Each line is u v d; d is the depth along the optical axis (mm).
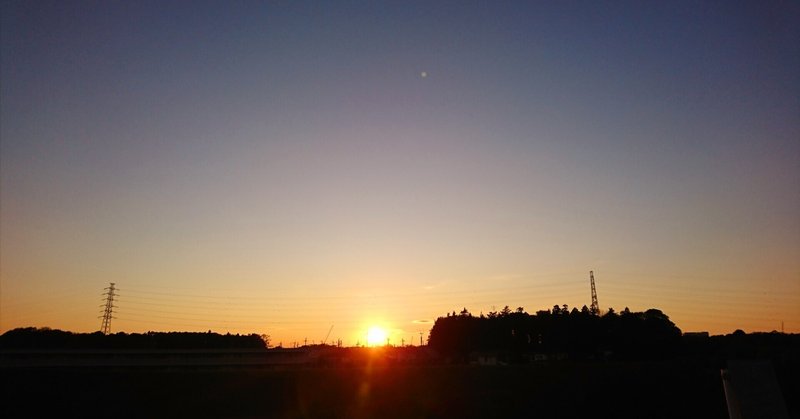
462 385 40438
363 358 75438
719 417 33500
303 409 36625
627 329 77812
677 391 38312
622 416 34688
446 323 94125
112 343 68312
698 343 77250
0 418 33750
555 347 83062
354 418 35156
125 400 36531
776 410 11359
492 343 88688
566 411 35844
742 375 11688
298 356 64000
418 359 80875
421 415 35562
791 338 70750
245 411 36438
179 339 72125
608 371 42125
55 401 35719
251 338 75188
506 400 37812
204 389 38219
